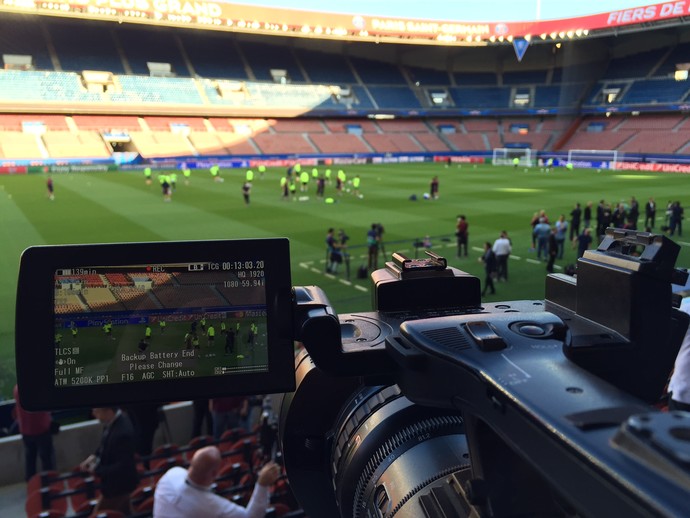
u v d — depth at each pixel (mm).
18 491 6211
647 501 535
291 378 1394
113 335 1342
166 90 56469
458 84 71250
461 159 62719
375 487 1301
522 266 16094
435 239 19484
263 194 31719
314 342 1271
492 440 970
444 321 1087
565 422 699
